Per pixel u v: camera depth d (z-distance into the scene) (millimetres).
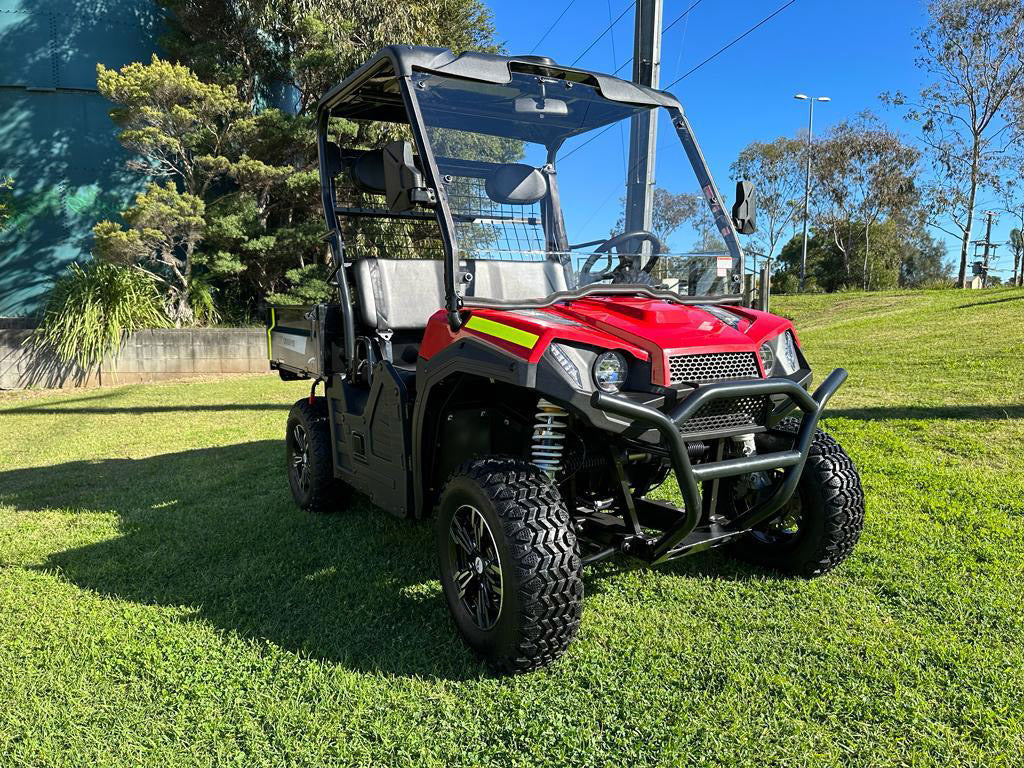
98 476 5594
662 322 2607
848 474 3080
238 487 5098
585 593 3150
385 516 4316
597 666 2564
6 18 13180
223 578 3445
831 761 2047
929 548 3428
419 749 2156
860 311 15430
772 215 36281
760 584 3178
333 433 4020
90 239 13727
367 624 2930
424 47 3016
